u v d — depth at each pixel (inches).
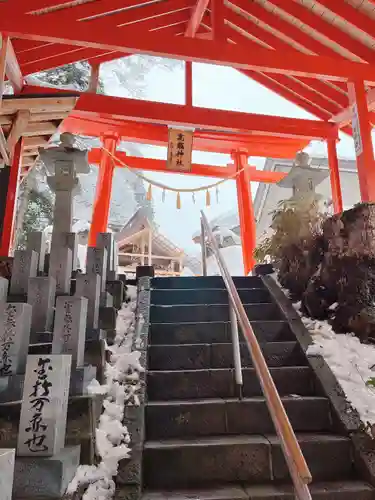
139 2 302.5
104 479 90.0
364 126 255.3
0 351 108.8
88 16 290.4
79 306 115.9
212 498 88.4
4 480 57.0
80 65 798.5
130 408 112.3
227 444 101.3
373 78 265.3
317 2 266.1
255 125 366.0
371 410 110.7
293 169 239.1
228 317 170.9
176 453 99.4
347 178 544.7
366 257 153.6
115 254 230.8
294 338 152.4
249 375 130.6
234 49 245.8
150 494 91.4
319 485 94.3
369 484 93.6
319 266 175.2
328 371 129.2
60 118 275.6
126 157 414.6
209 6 379.6
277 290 189.6
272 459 99.9
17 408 93.4
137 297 183.3
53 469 77.6
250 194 418.9
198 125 356.5
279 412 75.5
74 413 96.4
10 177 289.1
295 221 195.0
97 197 371.9
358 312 148.7
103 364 124.0
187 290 187.8
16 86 306.0
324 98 367.9
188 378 129.3
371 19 263.0
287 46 335.0
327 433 110.6
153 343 155.7
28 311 115.6
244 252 402.3
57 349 112.1
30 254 177.8
